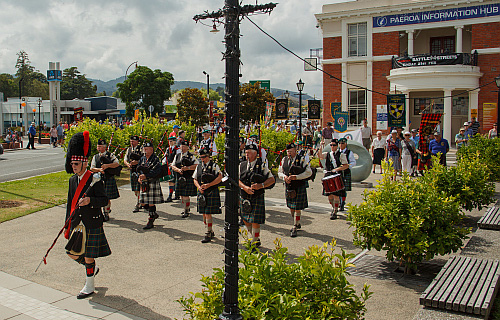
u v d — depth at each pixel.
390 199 5.54
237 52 3.27
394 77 23.95
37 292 5.22
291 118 37.62
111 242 7.30
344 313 3.16
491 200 8.12
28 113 52.00
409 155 13.49
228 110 3.26
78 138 5.05
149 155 8.09
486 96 23.19
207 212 7.21
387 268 5.89
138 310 4.68
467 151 12.76
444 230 5.39
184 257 6.50
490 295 3.77
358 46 25.72
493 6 22.72
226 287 3.09
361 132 17.36
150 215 8.13
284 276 3.33
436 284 4.07
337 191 8.48
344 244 7.07
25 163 20.05
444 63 22.86
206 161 7.27
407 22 24.38
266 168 6.69
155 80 48.22
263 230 7.98
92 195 5.05
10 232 7.95
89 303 4.88
